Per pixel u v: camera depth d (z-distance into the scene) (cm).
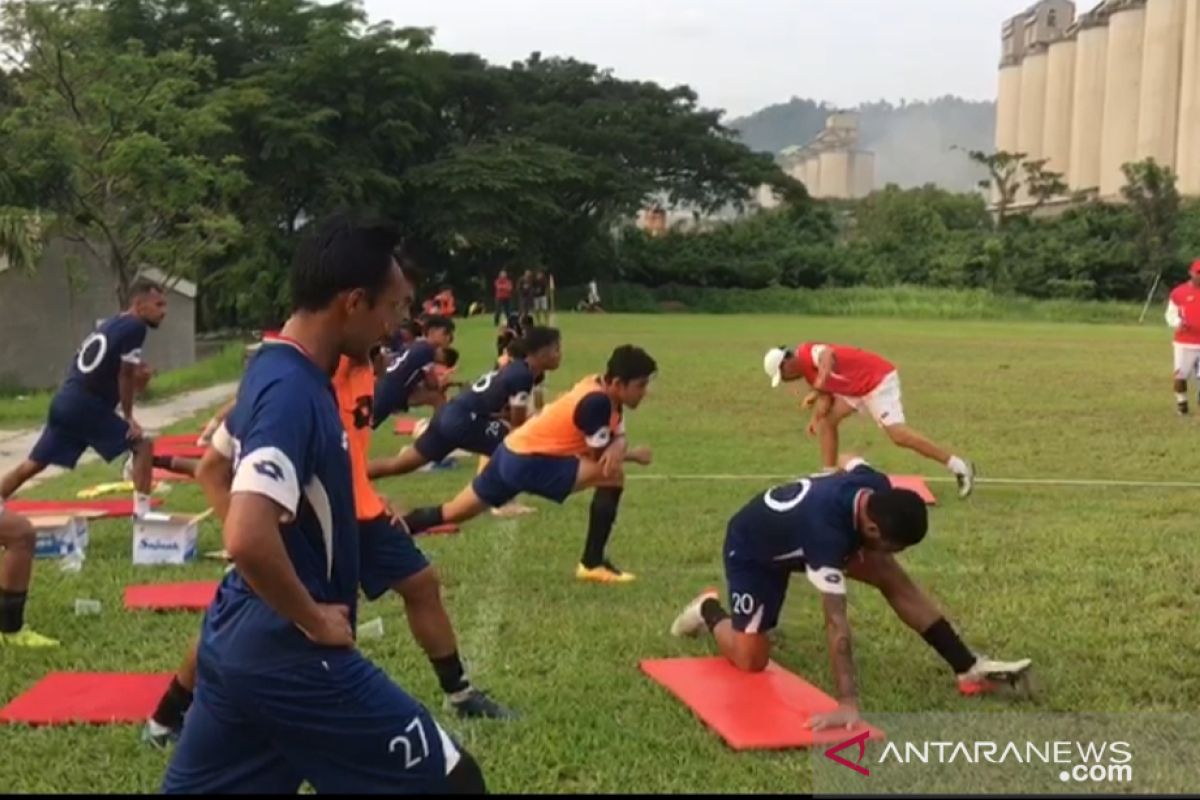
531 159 4891
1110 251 5259
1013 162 6425
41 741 446
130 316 780
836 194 12862
